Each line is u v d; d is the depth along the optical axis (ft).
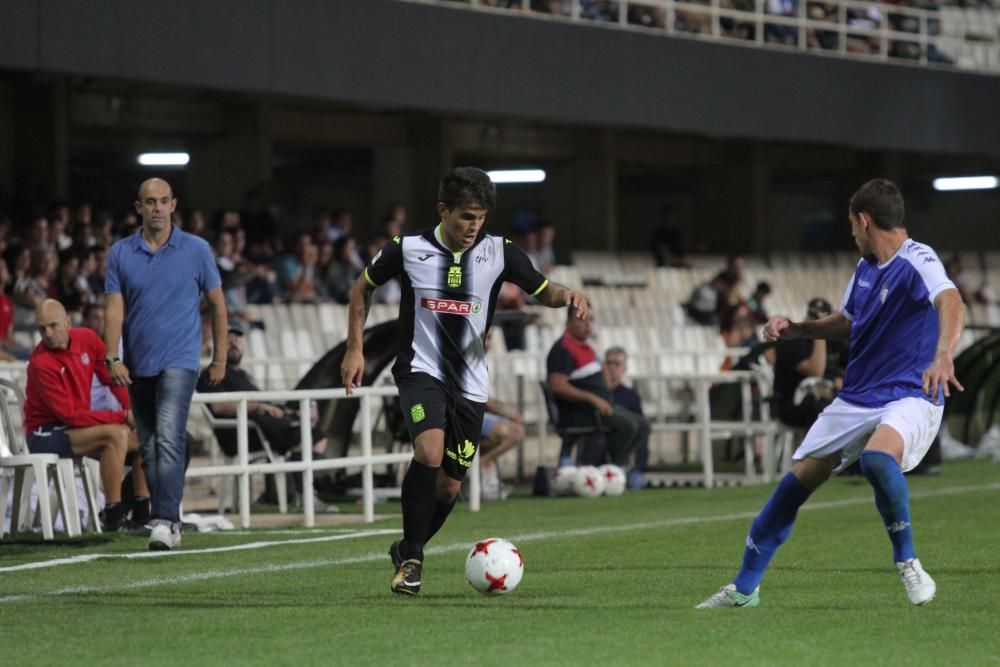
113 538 102.12
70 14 168.55
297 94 190.49
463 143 261.85
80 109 211.61
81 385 104.88
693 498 139.95
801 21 257.96
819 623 61.77
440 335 69.67
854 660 53.11
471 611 65.77
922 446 63.72
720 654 54.34
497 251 69.82
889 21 284.00
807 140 255.50
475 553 70.95
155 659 54.44
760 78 248.52
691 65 238.89
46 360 103.96
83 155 242.58
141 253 94.99
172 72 177.78
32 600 71.41
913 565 62.85
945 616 63.72
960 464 181.88
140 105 219.00
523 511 127.03
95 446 105.09
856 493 138.31
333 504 141.18
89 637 59.72
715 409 182.29
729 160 303.07
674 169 311.27
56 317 103.40
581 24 224.74
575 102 223.71
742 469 181.06
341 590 74.23
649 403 190.90
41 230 165.37
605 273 260.01
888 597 70.08
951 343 61.11
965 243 364.38
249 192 200.03
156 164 237.45
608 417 150.82
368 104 205.77
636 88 231.50
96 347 106.42
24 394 111.55
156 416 94.79
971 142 281.13
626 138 287.89
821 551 90.58
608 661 52.95
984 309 296.30
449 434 70.38
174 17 177.88
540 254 230.89
